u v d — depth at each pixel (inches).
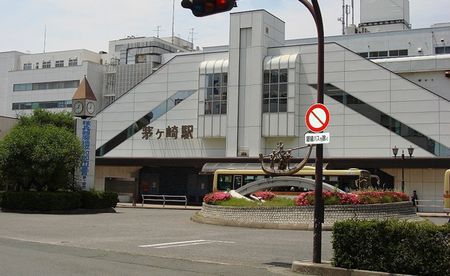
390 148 1718.8
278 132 1820.9
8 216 1101.7
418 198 1649.9
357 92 1780.3
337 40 2615.7
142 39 3747.5
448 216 1359.5
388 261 414.3
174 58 2070.6
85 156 1398.9
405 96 1716.3
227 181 1521.9
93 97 1450.5
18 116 2006.6
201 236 762.2
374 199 972.6
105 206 1376.7
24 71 3513.8
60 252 547.2
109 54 3860.7
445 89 1971.0
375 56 2539.4
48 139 1291.8
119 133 2143.2
